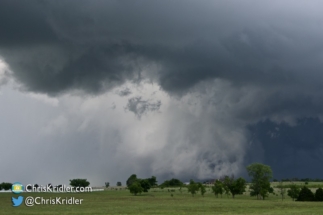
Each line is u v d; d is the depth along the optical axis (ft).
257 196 596.29
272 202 454.40
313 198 506.89
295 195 529.86
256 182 602.44
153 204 410.72
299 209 330.54
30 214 277.64
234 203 428.15
